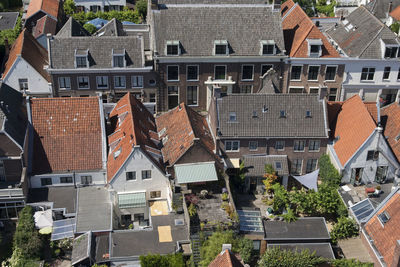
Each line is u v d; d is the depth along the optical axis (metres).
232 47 67.50
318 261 44.47
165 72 67.25
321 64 68.62
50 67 65.25
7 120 51.25
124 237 48.03
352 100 59.09
